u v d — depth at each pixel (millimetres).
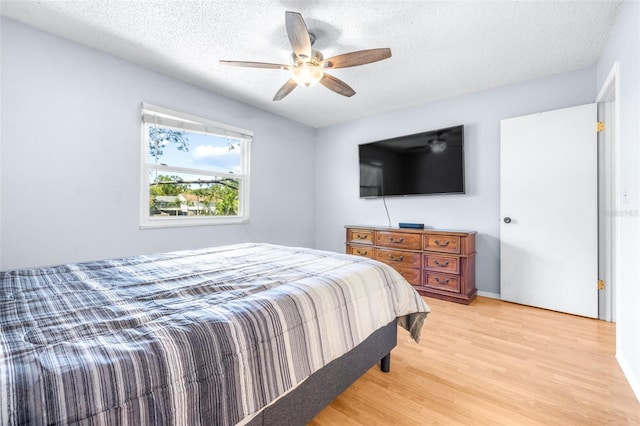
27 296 1026
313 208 4527
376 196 3791
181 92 2814
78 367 599
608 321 2359
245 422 844
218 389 759
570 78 2604
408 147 3492
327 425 1240
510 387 1491
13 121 1947
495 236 3000
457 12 1830
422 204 3500
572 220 2508
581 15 1853
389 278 1575
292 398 1026
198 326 798
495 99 2990
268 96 3229
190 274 1352
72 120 2186
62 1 1742
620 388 1475
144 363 658
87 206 2271
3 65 1901
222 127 3154
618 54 1845
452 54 2336
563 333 2133
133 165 2523
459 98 3213
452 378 1577
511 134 2811
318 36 2084
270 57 2393
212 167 3221
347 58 1844
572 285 2510
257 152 3617
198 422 710
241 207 3500
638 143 1471
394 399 1407
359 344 1366
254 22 1938
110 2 1749
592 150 2420
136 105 2520
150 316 857
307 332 1034
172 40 2158
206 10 1817
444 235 2916
